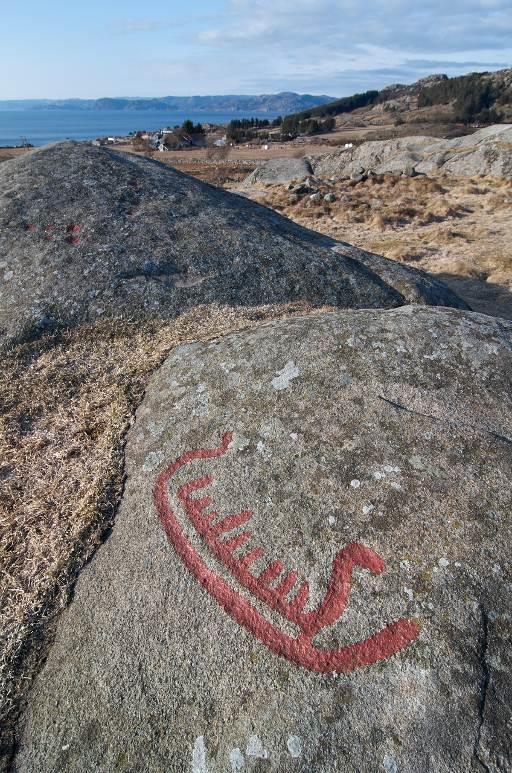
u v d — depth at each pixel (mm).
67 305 6422
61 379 5414
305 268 7582
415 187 26562
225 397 4293
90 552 3523
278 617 2945
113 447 4273
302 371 4293
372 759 2408
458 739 2434
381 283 7969
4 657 3064
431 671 2631
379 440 3680
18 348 5922
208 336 5664
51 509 3914
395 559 3053
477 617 2791
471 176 29812
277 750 2473
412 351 4344
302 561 3135
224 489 3602
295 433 3824
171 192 8531
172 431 4172
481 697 2543
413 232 17516
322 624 2877
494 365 4238
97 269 6840
